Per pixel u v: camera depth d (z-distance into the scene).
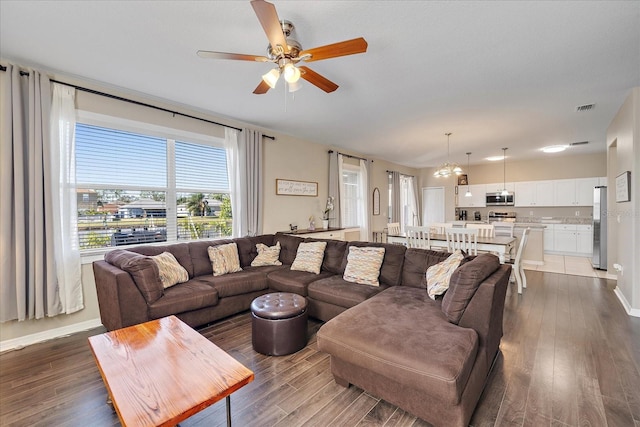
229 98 3.41
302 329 2.48
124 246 3.28
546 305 3.50
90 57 2.50
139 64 2.62
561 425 1.59
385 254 3.18
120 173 3.25
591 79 2.93
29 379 2.07
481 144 5.75
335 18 1.96
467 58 2.51
